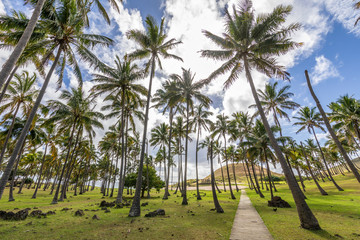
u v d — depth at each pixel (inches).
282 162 368.2
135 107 903.7
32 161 1542.8
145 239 245.6
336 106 845.2
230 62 503.5
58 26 426.3
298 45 448.5
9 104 694.5
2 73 221.5
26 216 382.0
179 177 1497.3
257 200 770.8
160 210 449.4
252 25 481.4
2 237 245.0
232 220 377.1
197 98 763.4
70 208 543.2
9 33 426.6
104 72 542.0
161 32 625.9
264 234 271.3
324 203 570.3
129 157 1583.4
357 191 855.7
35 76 730.2
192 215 435.2
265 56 496.7
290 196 856.9
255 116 991.6
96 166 1953.7
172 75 773.3
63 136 1200.2
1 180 297.3
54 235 259.8
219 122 1073.5
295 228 301.3
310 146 1809.8
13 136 901.8
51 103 744.3
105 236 257.8
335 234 260.1
